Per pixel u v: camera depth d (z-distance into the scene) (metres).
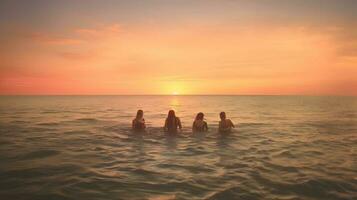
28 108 32.09
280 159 7.28
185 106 38.94
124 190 4.94
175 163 6.88
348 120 18.11
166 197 4.59
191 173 6.00
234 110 29.20
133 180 5.51
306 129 13.44
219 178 5.62
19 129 13.02
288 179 5.53
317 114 23.52
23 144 9.33
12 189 4.98
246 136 11.01
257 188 5.02
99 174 5.92
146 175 5.86
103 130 12.51
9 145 9.16
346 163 6.88
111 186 5.15
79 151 8.27
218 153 7.98
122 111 26.45
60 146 9.00
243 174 5.89
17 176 5.75
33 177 5.69
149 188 5.05
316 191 4.88
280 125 14.95
